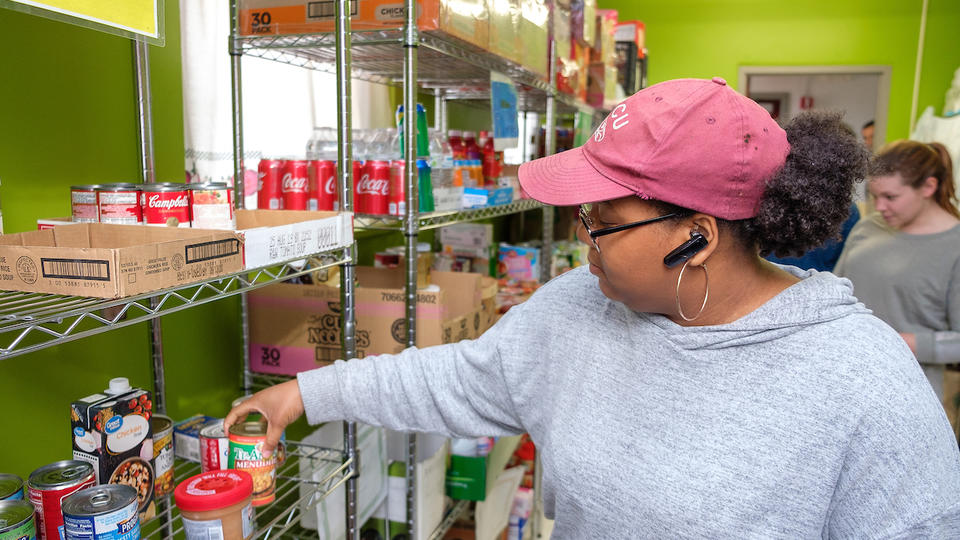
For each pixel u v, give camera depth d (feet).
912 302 6.79
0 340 3.87
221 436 3.91
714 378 2.94
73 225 3.04
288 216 4.16
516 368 3.74
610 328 3.35
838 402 2.68
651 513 3.00
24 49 4.02
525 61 6.42
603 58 10.02
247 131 5.94
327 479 4.36
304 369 5.59
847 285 2.96
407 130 4.69
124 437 3.41
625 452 3.12
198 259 2.89
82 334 2.49
